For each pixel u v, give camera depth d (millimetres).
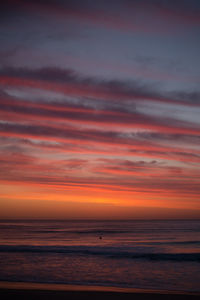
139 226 98750
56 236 53531
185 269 19516
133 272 18422
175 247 33688
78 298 11359
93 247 33406
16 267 20156
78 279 16188
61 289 12961
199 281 15750
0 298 11320
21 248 31812
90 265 21094
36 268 19734
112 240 44406
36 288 13141
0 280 15695
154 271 18781
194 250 30672
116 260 23547
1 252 28703
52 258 24625
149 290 13211
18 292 12219
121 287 13859
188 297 11672
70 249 31172
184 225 104188
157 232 63750
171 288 14016
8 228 86250
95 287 13680
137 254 27047
